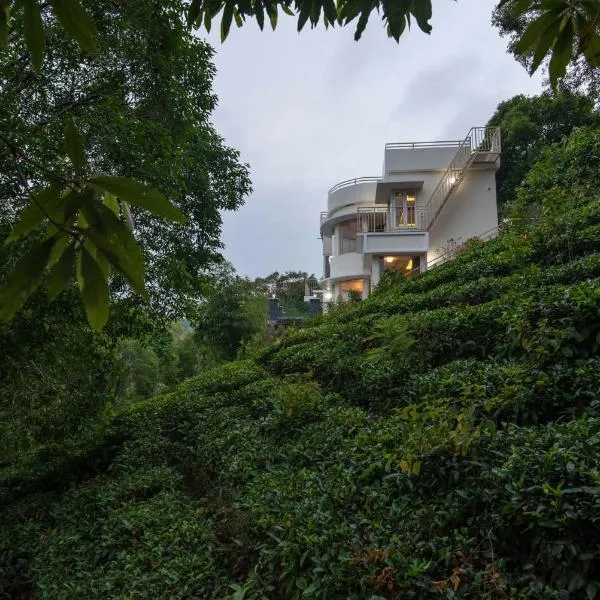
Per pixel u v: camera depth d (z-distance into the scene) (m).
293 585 2.97
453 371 5.00
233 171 8.73
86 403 7.13
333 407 5.82
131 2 5.07
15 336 5.16
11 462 9.76
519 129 19.48
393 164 16.66
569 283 5.70
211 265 8.87
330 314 13.45
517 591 2.35
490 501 2.81
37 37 0.90
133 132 5.02
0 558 5.11
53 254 0.86
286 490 4.04
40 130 3.81
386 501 3.40
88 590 3.93
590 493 2.32
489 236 14.13
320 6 1.19
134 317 6.51
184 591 3.50
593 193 9.21
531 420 3.65
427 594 2.46
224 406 7.89
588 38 0.99
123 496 5.79
